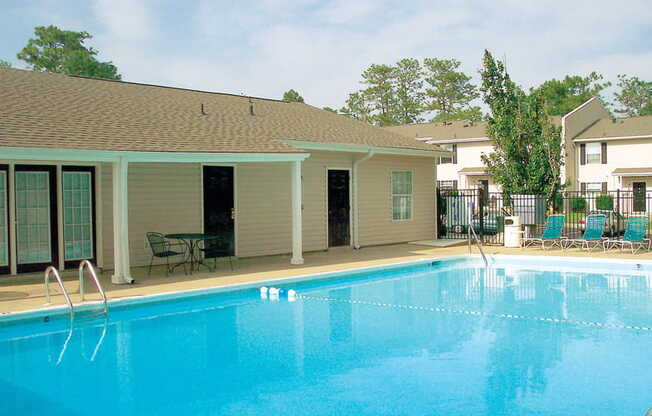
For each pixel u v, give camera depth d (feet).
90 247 40.11
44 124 34.63
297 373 20.47
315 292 36.42
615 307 31.42
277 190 50.21
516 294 35.45
